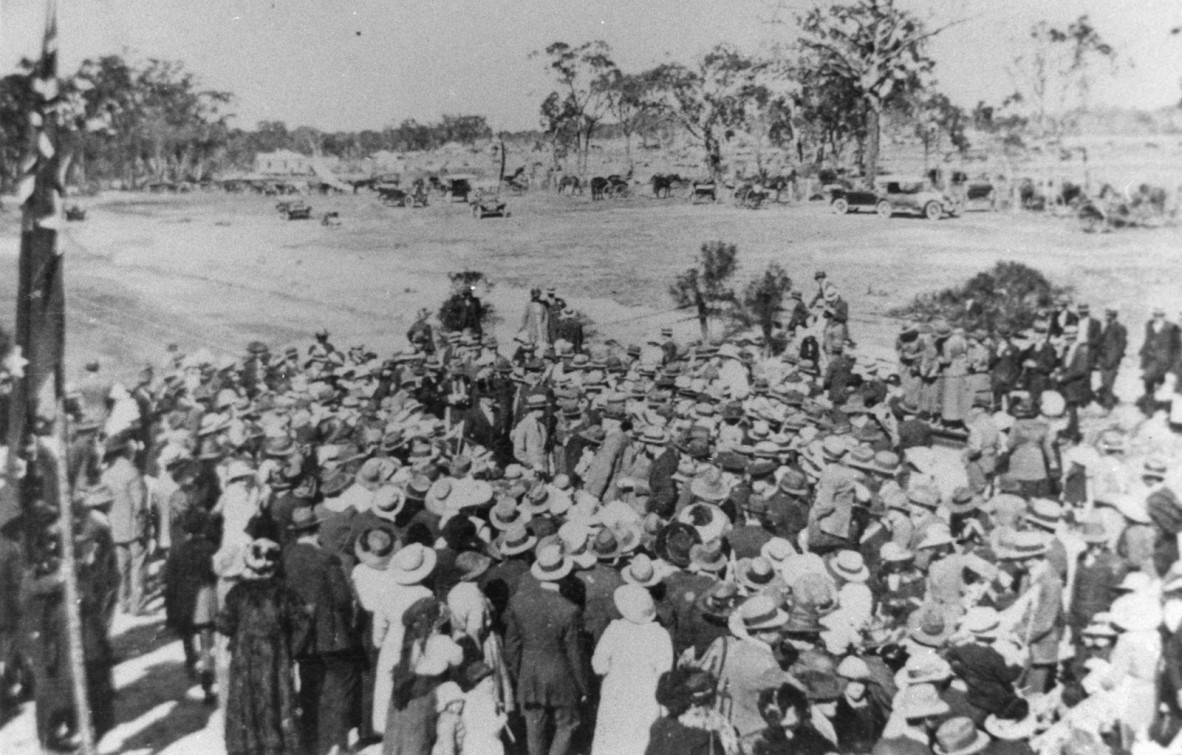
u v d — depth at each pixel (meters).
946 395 9.46
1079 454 9.19
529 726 7.19
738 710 6.61
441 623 6.91
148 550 8.72
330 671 7.36
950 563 7.46
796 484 8.11
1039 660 7.64
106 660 7.98
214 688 8.17
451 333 9.62
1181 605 8.02
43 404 8.79
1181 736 7.78
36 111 9.06
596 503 8.30
